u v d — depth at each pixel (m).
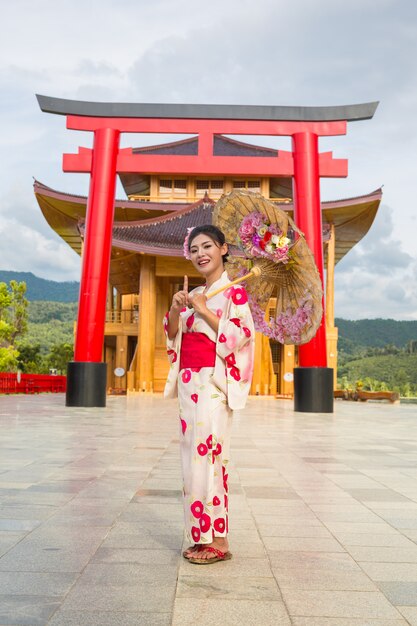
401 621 2.39
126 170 17.98
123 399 27.67
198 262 3.57
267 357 37.25
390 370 104.12
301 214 17.56
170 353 3.53
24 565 3.03
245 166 17.81
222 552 3.20
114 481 5.51
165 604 2.53
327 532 3.85
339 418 15.93
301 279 3.88
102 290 17.80
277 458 7.50
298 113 17.77
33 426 11.60
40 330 131.25
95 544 3.42
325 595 2.68
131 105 17.77
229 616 2.41
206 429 3.27
